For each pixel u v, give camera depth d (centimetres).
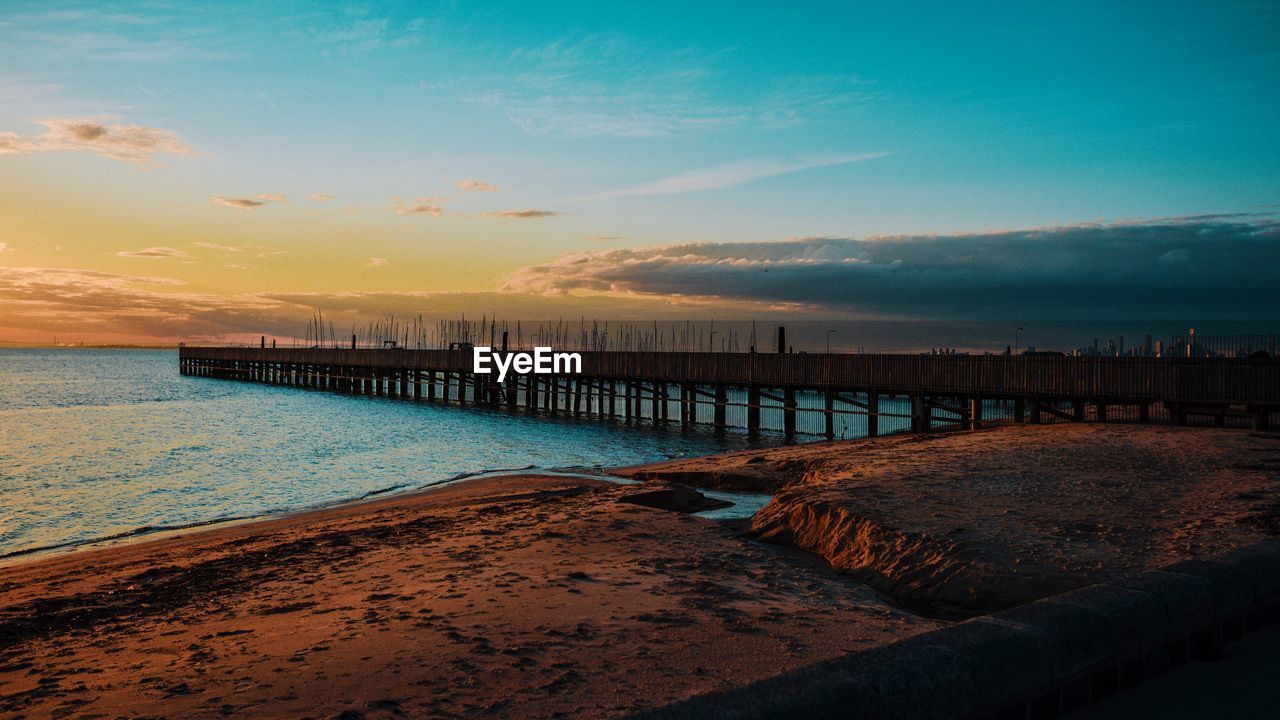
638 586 978
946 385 3112
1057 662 295
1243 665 364
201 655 786
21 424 5066
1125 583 362
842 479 1600
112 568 1347
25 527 2066
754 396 4169
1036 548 1036
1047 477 1527
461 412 6031
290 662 727
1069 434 2214
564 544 1261
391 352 7912
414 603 924
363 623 848
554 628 793
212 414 5909
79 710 647
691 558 1158
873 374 3434
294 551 1378
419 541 1383
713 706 228
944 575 999
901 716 243
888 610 890
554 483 2303
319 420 5378
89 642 891
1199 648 375
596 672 657
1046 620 306
